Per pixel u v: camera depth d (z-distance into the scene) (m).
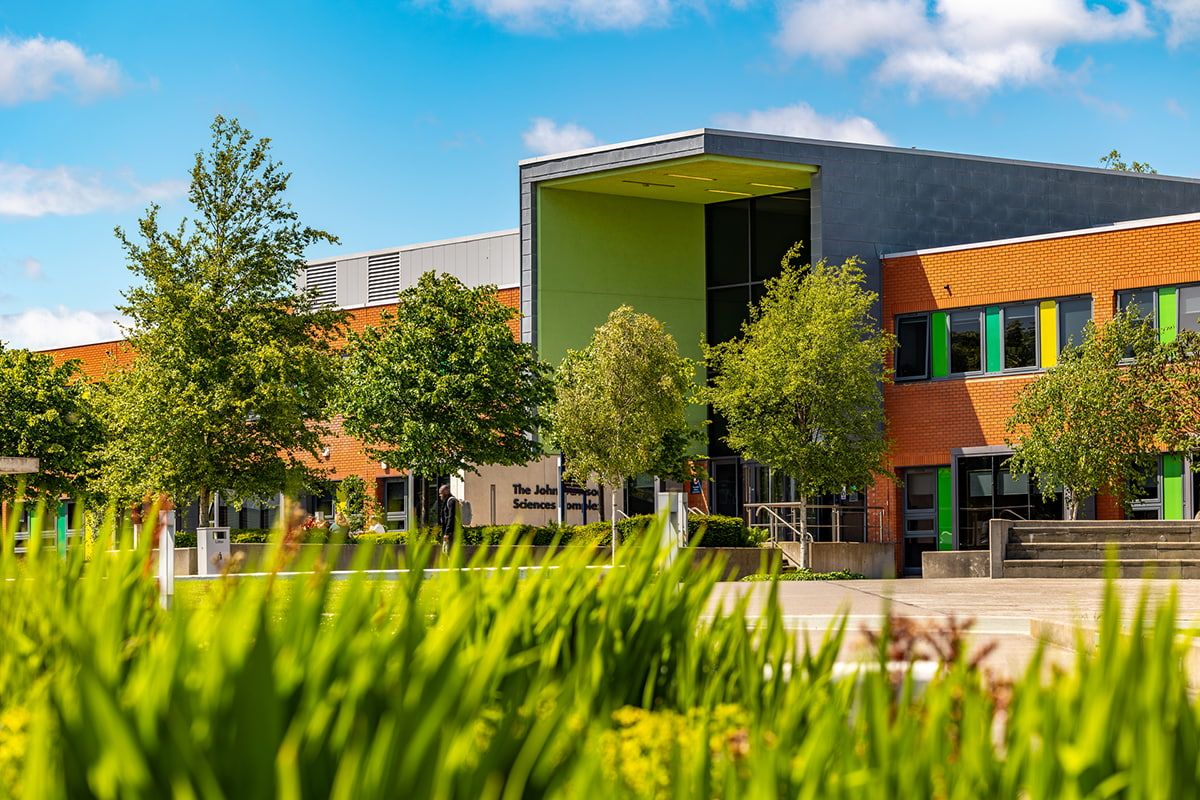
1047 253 35.38
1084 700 2.28
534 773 2.16
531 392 34.31
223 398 30.61
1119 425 29.23
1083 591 20.11
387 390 33.44
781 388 31.19
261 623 2.01
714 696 3.49
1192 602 15.66
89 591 3.39
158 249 31.92
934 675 2.87
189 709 2.02
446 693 2.01
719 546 30.12
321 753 2.04
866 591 20.06
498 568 3.98
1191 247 33.38
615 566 4.02
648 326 35.28
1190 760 2.09
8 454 33.66
